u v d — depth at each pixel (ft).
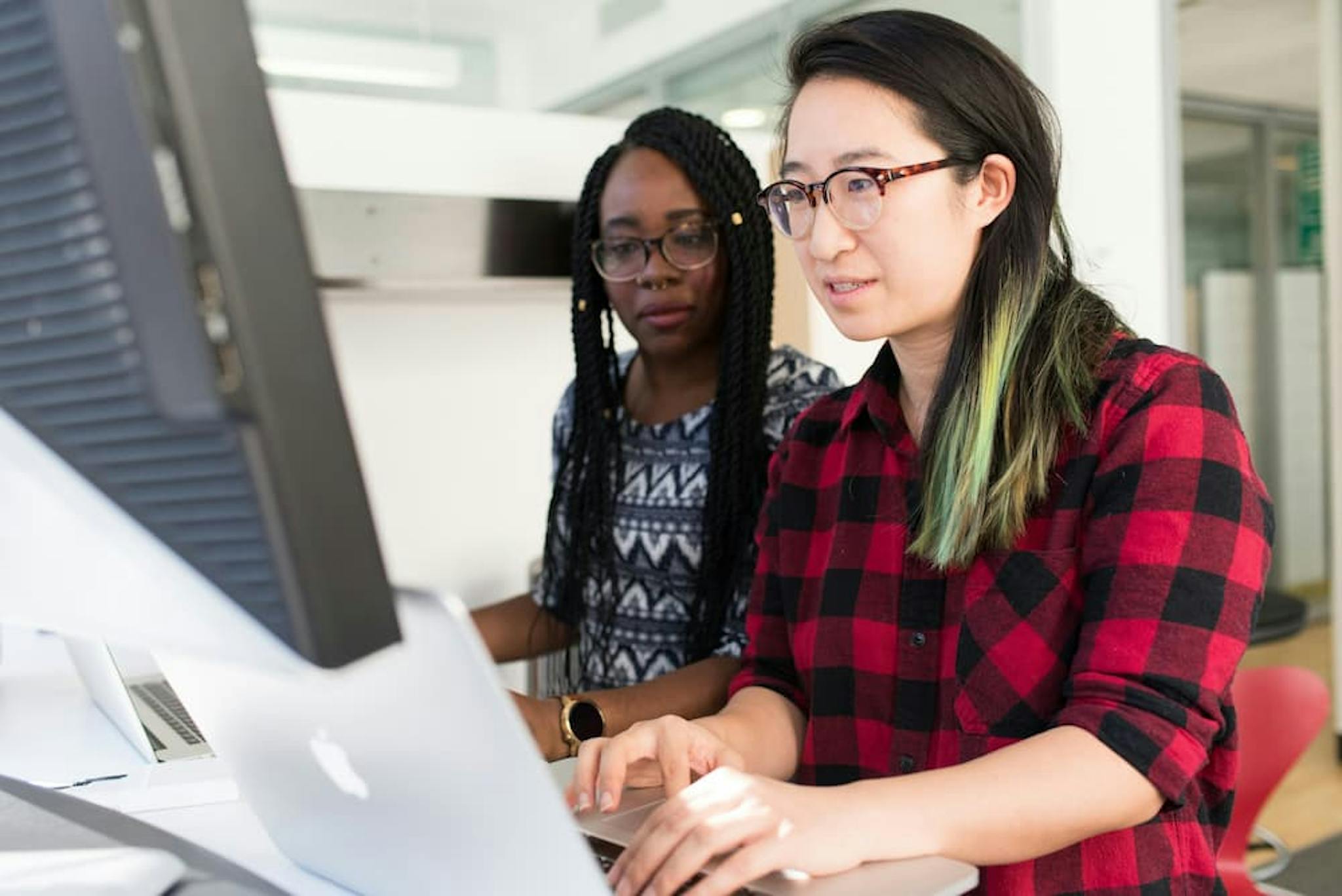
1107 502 2.96
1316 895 7.94
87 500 1.37
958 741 3.18
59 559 1.55
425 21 7.77
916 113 3.05
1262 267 13.53
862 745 3.44
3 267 1.24
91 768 3.18
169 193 1.06
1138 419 2.96
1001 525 3.10
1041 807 2.45
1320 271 13.89
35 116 1.12
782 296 7.16
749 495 4.91
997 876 2.94
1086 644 2.82
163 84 1.04
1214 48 12.70
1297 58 13.19
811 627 3.59
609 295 5.27
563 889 1.69
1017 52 10.18
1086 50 10.14
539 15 8.24
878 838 2.26
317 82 7.38
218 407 1.10
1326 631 13.73
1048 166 3.25
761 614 3.89
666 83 9.28
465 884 1.85
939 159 3.08
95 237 1.13
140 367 1.16
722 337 5.03
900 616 3.36
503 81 8.14
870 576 3.46
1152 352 3.10
